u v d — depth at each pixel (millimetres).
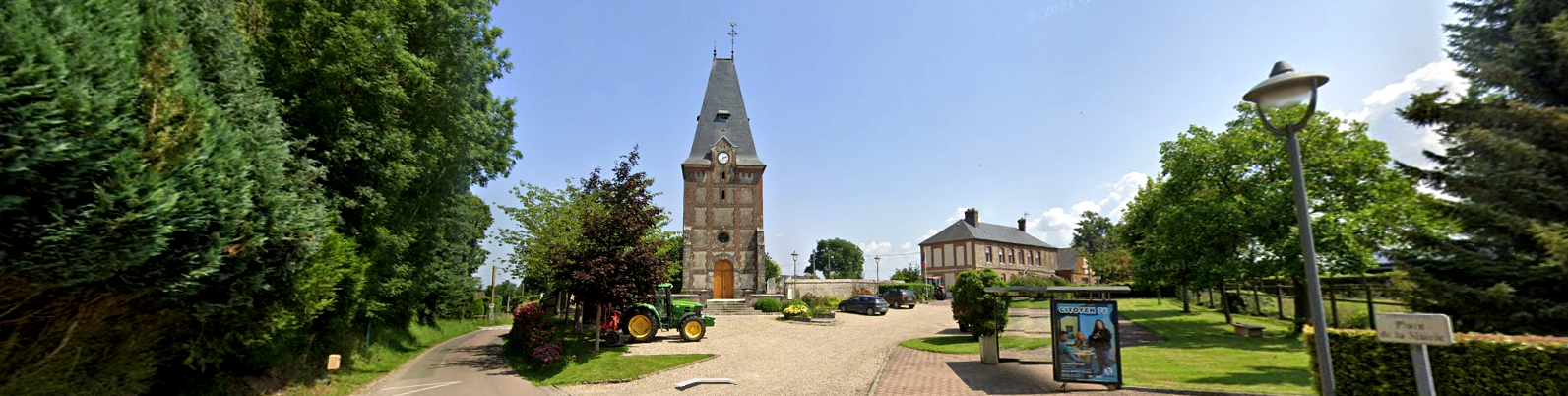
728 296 43844
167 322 9320
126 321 8664
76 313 7809
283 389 12992
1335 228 18125
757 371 14984
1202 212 20516
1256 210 19547
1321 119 19234
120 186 6742
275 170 9469
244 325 10336
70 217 6492
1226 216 19984
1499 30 12453
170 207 7125
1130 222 34594
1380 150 18750
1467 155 12359
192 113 7762
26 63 5930
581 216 22125
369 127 13516
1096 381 11391
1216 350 17172
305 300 10914
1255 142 20516
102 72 6801
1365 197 18641
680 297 39906
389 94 13375
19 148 5801
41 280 6676
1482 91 12688
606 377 14492
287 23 13008
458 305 34656
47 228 6293
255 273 9266
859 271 120875
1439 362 8297
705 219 44688
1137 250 36438
